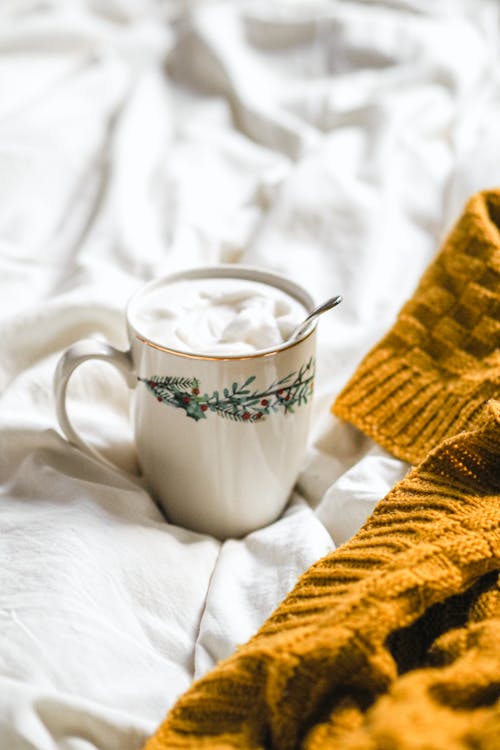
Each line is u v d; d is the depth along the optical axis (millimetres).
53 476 585
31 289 738
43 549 540
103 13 1085
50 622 508
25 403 625
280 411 561
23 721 464
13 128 875
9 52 984
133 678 503
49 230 805
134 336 557
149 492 603
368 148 853
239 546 580
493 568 496
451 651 470
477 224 655
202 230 779
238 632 517
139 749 472
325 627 460
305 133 875
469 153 809
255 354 540
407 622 469
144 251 754
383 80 919
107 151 864
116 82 964
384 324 690
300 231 777
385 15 1013
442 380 617
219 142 882
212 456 563
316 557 544
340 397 626
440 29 965
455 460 533
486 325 621
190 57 970
